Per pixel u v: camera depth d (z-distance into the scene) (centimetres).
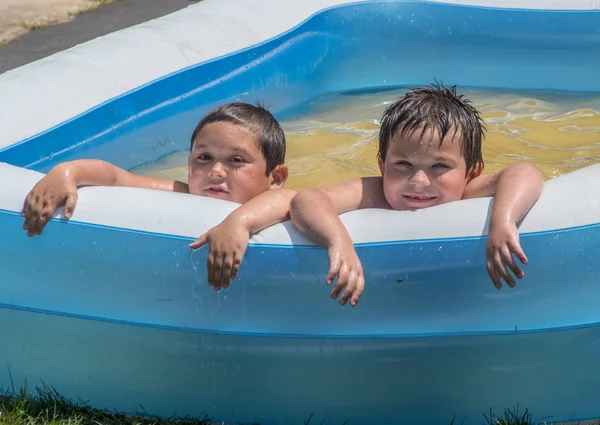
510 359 667
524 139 1068
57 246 680
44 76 977
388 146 715
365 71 1294
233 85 1140
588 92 1235
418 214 648
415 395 670
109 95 1003
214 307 662
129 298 677
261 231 649
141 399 694
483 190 697
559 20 1287
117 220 668
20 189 696
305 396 676
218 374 680
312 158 1020
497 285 616
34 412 676
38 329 710
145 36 1112
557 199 646
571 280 645
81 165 705
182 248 657
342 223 643
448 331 657
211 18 1192
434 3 1309
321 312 654
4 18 1670
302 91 1223
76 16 1703
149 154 1021
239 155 771
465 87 1260
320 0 1298
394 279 643
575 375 674
